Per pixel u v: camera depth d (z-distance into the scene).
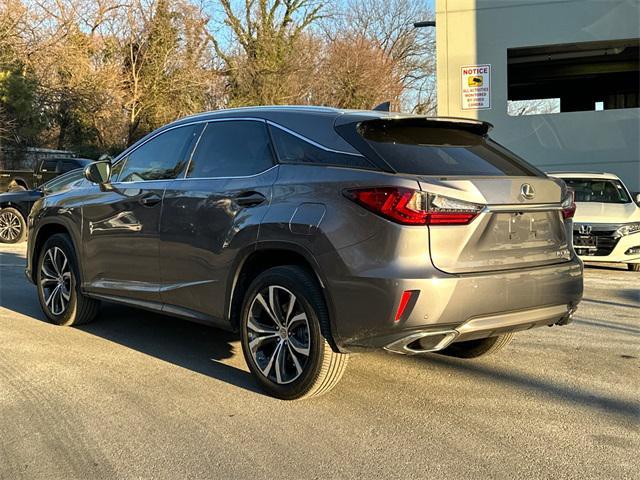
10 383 4.42
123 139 26.27
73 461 3.30
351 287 3.63
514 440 3.55
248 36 30.61
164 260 4.79
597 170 16.19
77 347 5.30
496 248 3.77
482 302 3.64
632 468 3.22
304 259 3.99
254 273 4.37
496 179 3.83
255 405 4.05
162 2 25.67
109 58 25.78
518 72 20.55
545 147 16.38
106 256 5.34
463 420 3.83
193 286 4.57
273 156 4.26
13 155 24.03
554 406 4.05
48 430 3.67
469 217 3.62
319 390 3.98
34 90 23.31
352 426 3.73
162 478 3.14
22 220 13.53
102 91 24.72
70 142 26.53
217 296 4.40
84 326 5.98
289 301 4.02
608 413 3.94
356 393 4.27
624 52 17.52
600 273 9.91
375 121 3.95
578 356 5.14
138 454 3.38
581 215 9.90
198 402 4.09
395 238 3.52
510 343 5.54
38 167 17.91
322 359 3.85
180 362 4.91
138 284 5.06
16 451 3.41
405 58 42.06
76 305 5.78
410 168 3.72
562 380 4.55
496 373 4.70
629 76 22.03
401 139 4.01
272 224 4.00
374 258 3.56
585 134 16.17
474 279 3.60
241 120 4.60
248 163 4.40
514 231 3.86
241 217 4.21
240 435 3.61
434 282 3.48
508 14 16.27
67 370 4.70
